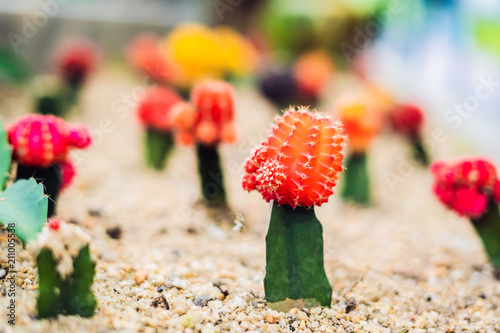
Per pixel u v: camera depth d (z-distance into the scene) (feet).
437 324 1.41
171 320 1.29
